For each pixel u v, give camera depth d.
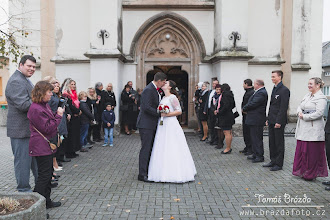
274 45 11.50
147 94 5.25
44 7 12.62
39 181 3.78
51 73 12.89
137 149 8.38
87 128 8.07
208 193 4.77
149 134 5.37
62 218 3.80
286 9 12.71
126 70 11.59
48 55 12.83
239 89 10.38
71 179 5.50
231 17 10.34
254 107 6.72
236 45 10.37
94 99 8.87
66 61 11.47
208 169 6.26
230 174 5.87
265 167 6.38
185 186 5.12
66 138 7.10
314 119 5.20
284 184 5.23
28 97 4.10
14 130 4.12
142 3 11.33
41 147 3.71
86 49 11.47
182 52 11.72
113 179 5.52
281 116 5.91
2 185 5.19
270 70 11.57
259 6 11.41
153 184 5.22
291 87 13.16
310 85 5.24
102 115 8.73
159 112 5.21
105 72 10.45
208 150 8.21
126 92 10.66
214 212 4.02
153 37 11.74
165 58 11.76
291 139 9.88
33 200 3.34
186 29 11.59
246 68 10.36
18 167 4.21
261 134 6.82
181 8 11.43
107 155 7.59
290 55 12.93
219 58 10.30
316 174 5.32
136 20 11.49
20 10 12.48
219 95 7.98
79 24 11.44
